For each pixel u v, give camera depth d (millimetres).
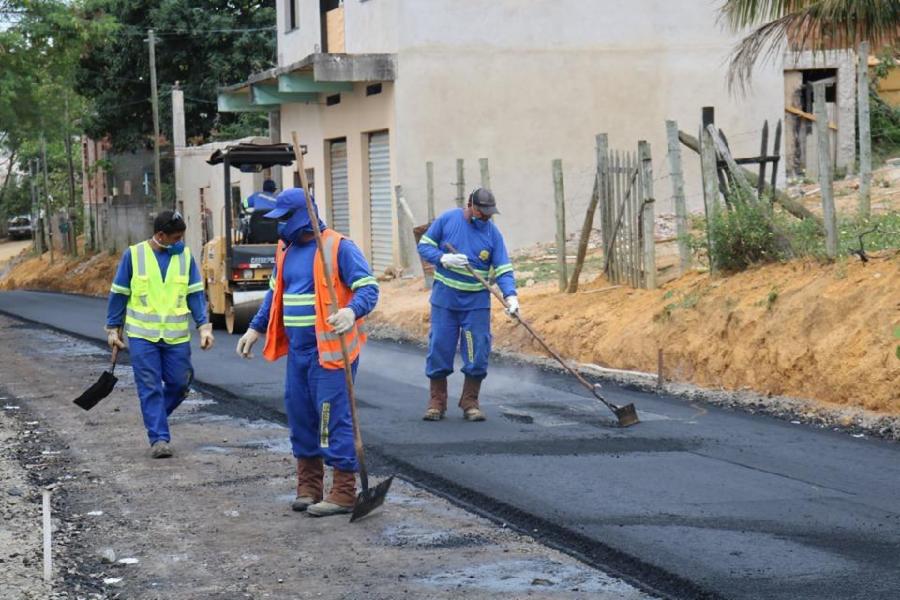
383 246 29984
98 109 52031
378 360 18125
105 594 7410
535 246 28375
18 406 15375
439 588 7312
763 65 28984
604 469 10211
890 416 12047
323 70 27812
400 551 8133
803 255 15812
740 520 8531
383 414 13203
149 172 54500
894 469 10109
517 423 12523
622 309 17781
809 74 29672
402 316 22469
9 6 35594
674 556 7676
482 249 12805
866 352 12969
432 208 26625
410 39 28188
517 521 8820
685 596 7051
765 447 11078
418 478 10219
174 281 11734
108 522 9117
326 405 8984
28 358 21266
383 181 29781
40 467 11266
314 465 9320
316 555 8102
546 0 28625
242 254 24438
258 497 9797
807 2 16141
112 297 11758
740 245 16422
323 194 33250
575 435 11781
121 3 49125
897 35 16047
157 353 11656
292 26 36688
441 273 12711
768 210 16406
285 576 7656
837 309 13758
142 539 8609
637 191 18938
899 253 14461
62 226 65062
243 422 13336
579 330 17750
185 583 7574
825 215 15250
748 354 14477
